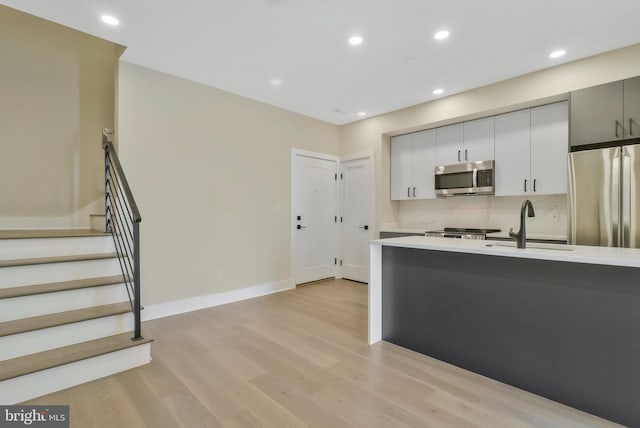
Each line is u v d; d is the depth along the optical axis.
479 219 4.21
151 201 3.18
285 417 1.66
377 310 2.66
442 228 4.56
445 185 4.13
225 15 2.27
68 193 3.70
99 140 3.88
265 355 2.39
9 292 2.13
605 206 2.70
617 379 1.64
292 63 3.02
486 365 2.10
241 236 3.92
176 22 2.35
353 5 2.15
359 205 4.95
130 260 2.75
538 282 1.90
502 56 2.88
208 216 3.61
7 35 3.35
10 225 3.40
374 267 2.64
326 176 5.04
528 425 1.60
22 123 3.44
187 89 3.42
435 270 2.37
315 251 4.89
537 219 3.73
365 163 4.87
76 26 2.41
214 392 1.90
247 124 3.97
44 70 3.55
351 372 2.14
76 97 3.74
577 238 2.86
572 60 2.96
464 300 2.21
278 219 4.34
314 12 2.23
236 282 3.87
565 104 3.23
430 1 2.11
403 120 4.36
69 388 1.93
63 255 2.65
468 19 2.31
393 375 2.10
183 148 3.40
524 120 3.51
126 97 3.02
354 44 2.67
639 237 2.54
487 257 2.10
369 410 1.72
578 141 2.92
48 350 2.06
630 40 2.60
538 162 3.41
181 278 3.40
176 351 2.45
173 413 1.69
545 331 1.87
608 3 2.12
